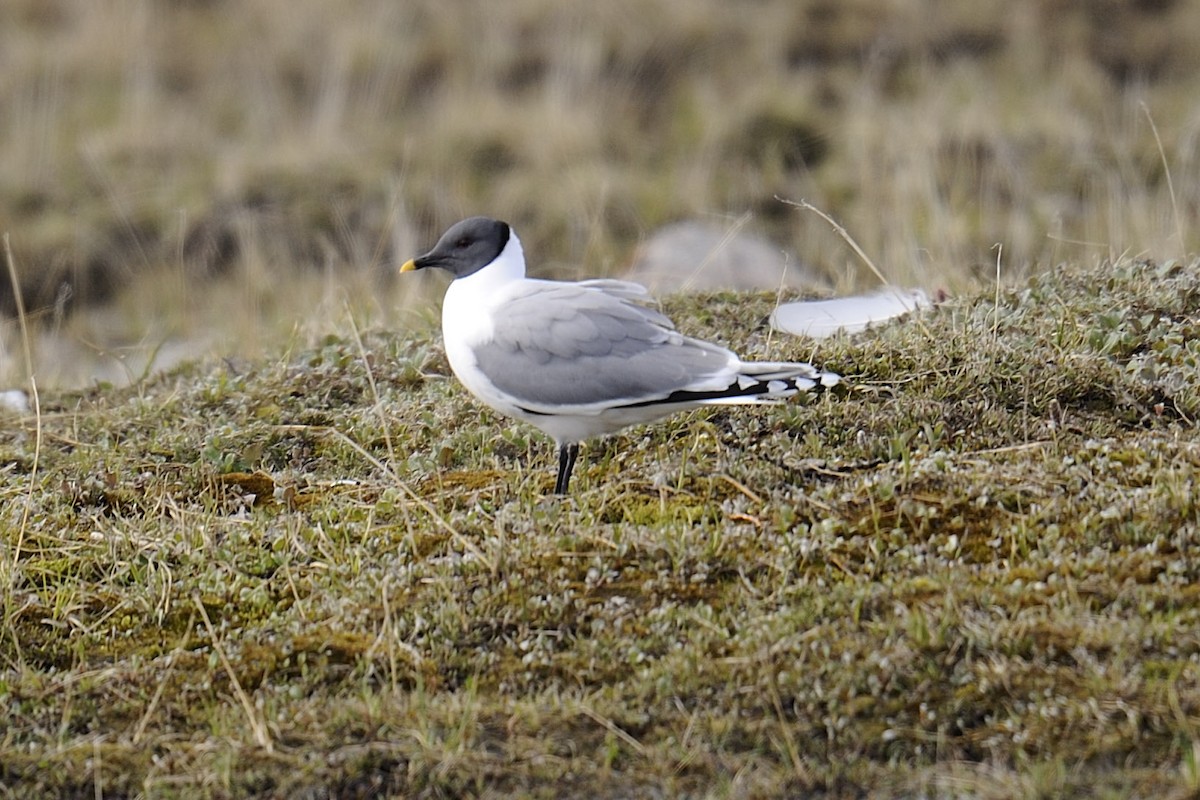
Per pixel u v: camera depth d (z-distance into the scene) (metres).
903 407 10.05
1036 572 8.25
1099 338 10.70
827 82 23.95
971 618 7.87
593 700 7.75
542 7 25.80
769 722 7.52
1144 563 8.19
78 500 10.19
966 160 20.77
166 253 20.52
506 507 9.32
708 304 12.97
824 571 8.47
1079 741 7.22
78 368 16.42
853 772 7.23
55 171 22.11
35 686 8.22
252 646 8.42
